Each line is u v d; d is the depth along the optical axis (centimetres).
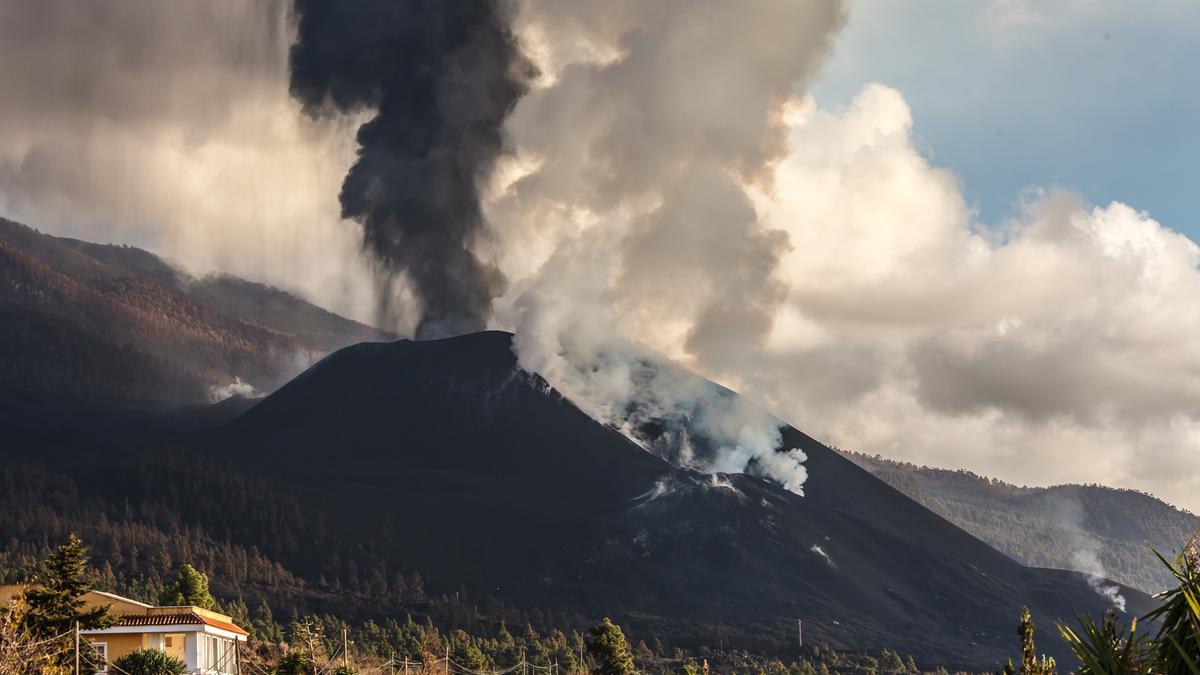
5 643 11731
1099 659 4397
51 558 16562
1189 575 4434
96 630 18312
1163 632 4428
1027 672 9175
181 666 18200
